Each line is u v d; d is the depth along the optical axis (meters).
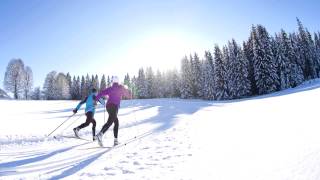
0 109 31.59
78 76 122.62
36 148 7.85
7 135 10.78
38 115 22.47
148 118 16.97
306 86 53.88
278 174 3.56
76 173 4.54
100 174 4.39
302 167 3.69
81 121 16.84
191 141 7.37
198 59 81.12
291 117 9.91
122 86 7.75
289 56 65.06
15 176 4.44
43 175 4.48
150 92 101.31
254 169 3.97
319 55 79.75
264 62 58.81
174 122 13.90
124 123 14.48
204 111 20.55
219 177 3.79
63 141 9.36
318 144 4.88
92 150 6.92
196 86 80.12
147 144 7.40
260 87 59.53
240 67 62.06
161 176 4.08
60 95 114.75
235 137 7.25
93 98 8.98
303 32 75.88
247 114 14.18
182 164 4.78
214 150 5.79
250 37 66.56
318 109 11.02
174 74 96.19
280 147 5.20
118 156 5.89
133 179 4.00
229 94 63.12
